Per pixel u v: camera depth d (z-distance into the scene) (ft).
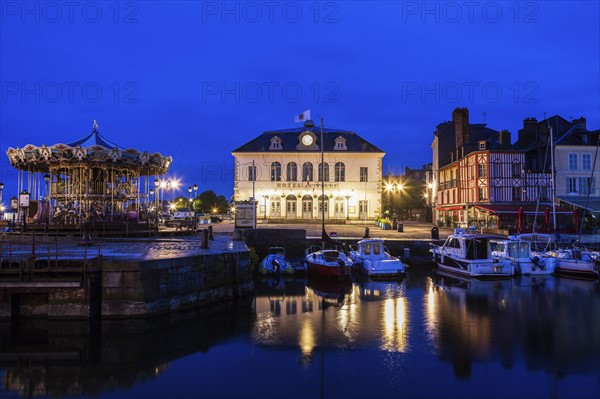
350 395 31.17
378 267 79.30
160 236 84.89
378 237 108.58
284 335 44.14
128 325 43.88
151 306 45.24
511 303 59.16
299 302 59.31
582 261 79.41
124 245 65.31
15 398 30.45
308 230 127.24
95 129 90.43
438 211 168.86
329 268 77.05
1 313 43.52
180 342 41.45
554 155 134.00
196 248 61.67
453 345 41.55
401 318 51.13
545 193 131.34
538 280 77.30
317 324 48.21
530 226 120.47
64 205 82.58
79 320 43.01
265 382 33.22
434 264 93.20
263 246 97.45
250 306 56.39
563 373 35.22
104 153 78.48
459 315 52.60
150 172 92.12
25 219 78.74
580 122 144.36
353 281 76.43
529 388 32.58
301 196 160.25
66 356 37.37
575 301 60.29
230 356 38.27
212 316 50.39
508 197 131.13
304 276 81.82
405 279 78.89
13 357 36.99
